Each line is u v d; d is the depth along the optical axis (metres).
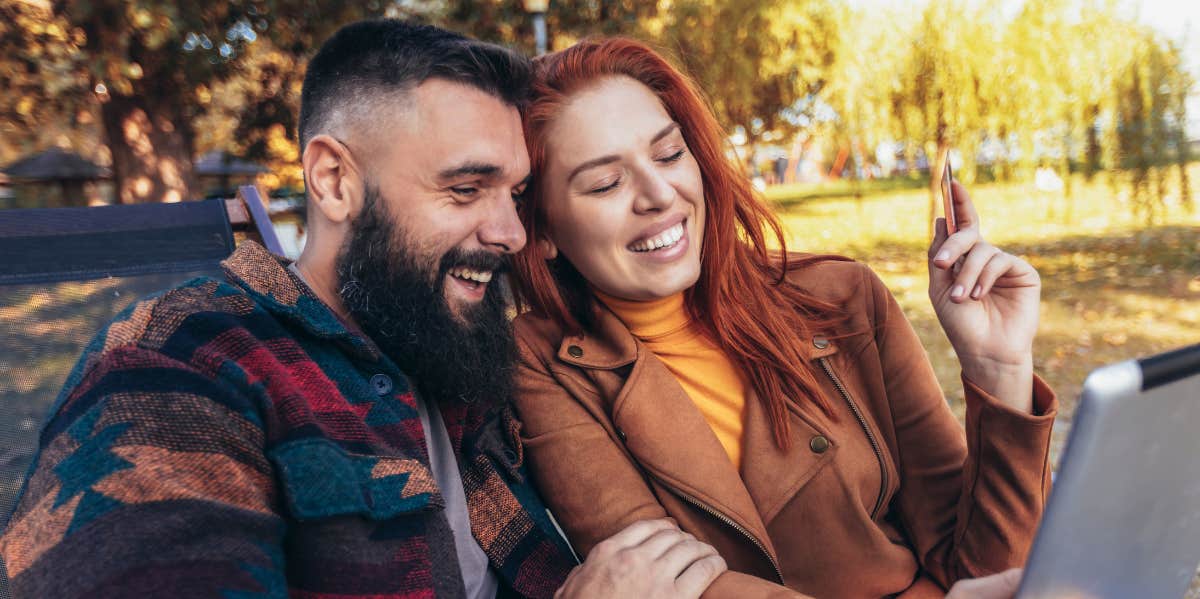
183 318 1.06
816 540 1.49
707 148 1.58
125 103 8.49
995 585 1.03
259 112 10.01
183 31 7.10
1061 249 10.67
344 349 1.22
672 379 1.56
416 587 1.11
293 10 7.79
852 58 9.29
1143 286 8.34
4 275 1.77
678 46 1.81
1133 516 0.79
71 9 7.16
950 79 8.98
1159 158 9.27
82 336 1.73
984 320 1.38
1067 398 4.92
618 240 1.51
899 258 11.03
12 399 1.56
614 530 1.40
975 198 14.19
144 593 0.78
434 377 1.29
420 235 1.24
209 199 2.10
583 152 1.47
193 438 0.93
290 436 1.03
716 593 1.24
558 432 1.48
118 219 1.98
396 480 1.13
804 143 12.27
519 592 1.39
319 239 1.30
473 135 1.22
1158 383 0.72
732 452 1.57
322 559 1.03
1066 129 9.17
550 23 9.18
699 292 1.62
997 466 1.37
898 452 1.59
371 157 1.23
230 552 0.87
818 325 1.61
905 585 1.53
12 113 9.50
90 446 0.88
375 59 1.22
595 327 1.64
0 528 1.34
